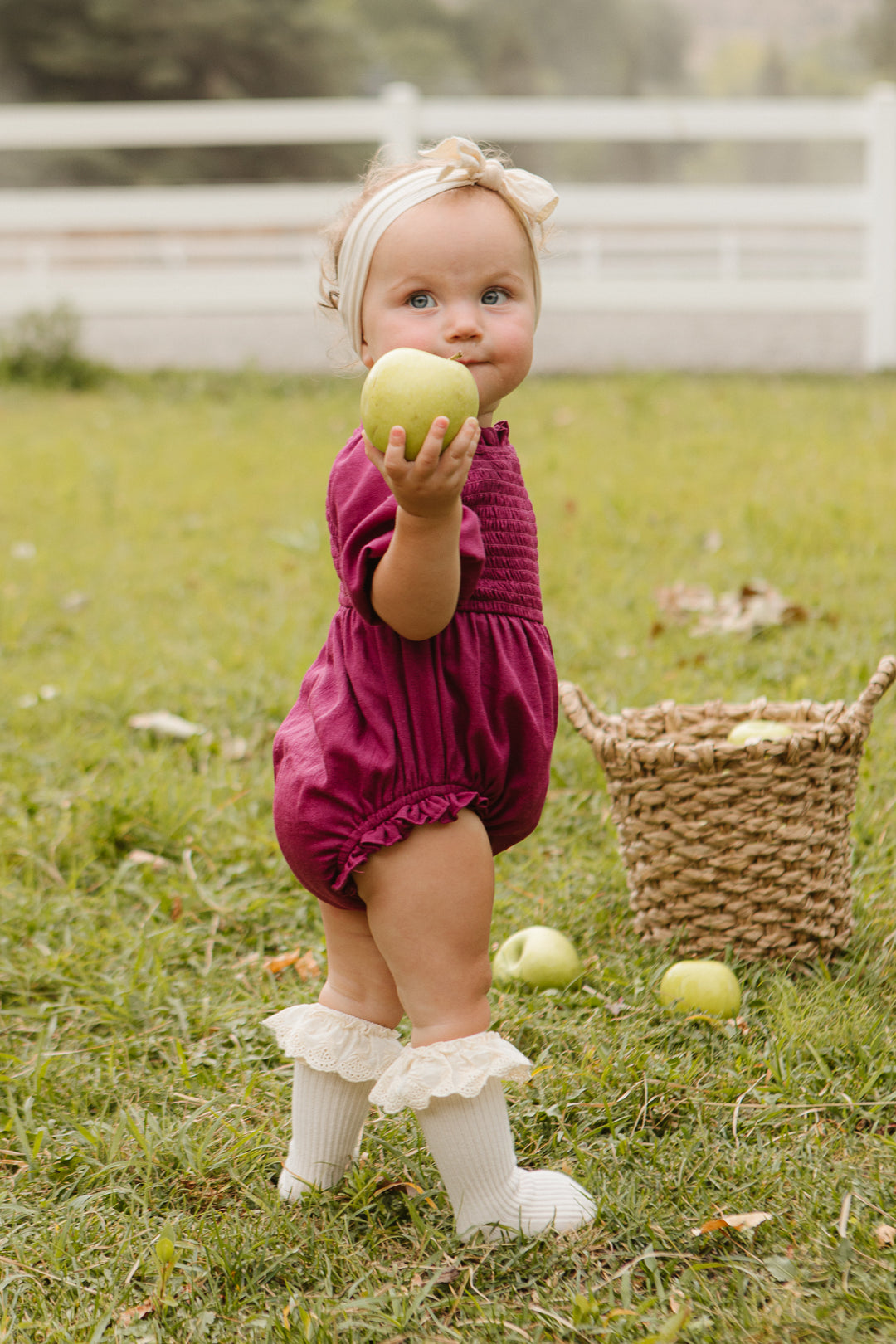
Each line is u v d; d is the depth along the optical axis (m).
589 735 2.65
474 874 1.80
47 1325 1.75
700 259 16.00
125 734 3.94
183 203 11.85
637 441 7.91
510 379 1.84
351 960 1.96
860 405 8.92
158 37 43.12
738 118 11.34
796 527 5.61
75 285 12.26
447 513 1.59
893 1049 2.23
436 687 1.79
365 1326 1.68
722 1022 2.35
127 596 5.46
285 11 44.94
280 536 6.02
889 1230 1.77
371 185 1.91
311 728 1.87
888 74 74.25
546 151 61.34
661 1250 1.80
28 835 3.27
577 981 2.53
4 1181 2.11
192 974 2.73
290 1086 2.30
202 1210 2.02
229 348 12.59
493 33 66.38
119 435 9.06
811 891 2.56
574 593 5.01
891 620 4.43
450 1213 1.92
